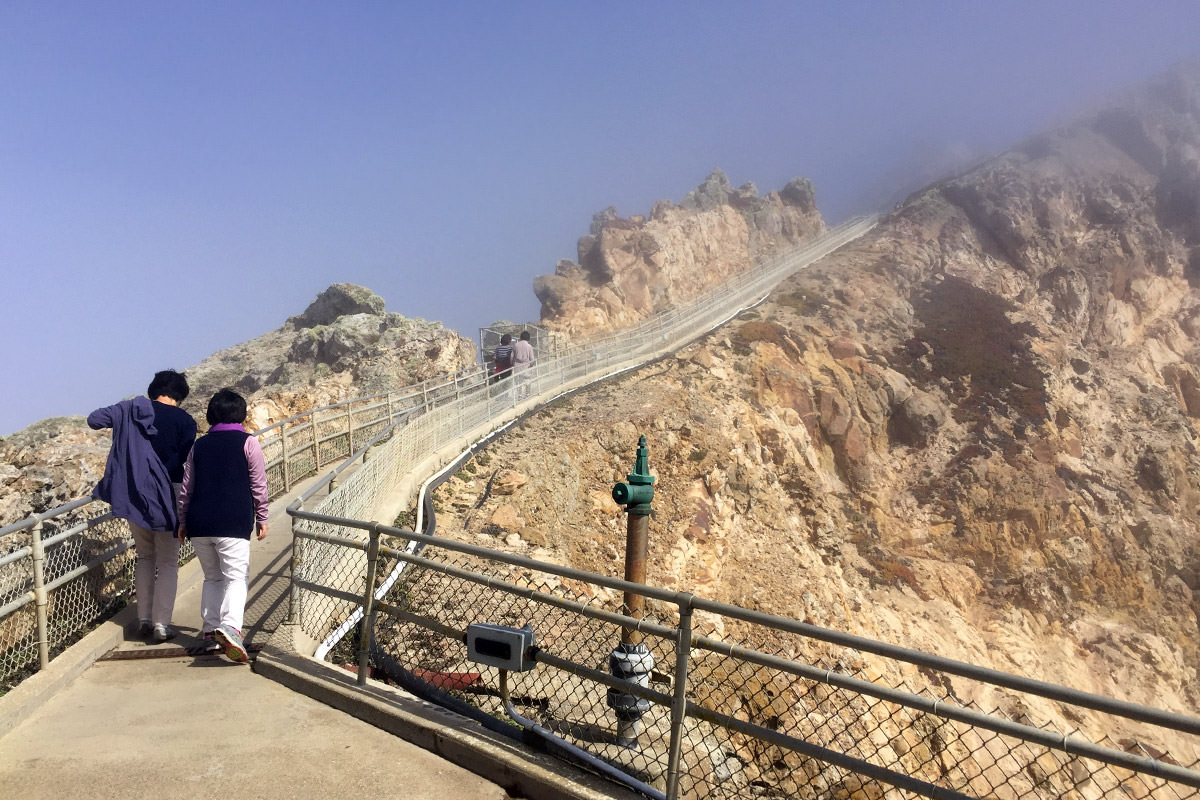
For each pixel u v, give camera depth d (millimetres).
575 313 53094
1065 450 44844
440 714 5574
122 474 6848
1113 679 34688
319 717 5734
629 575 6562
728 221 77000
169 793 4598
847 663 21703
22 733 5332
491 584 5422
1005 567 38125
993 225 67188
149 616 7238
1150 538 41281
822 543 35188
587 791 4617
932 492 41500
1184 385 59188
